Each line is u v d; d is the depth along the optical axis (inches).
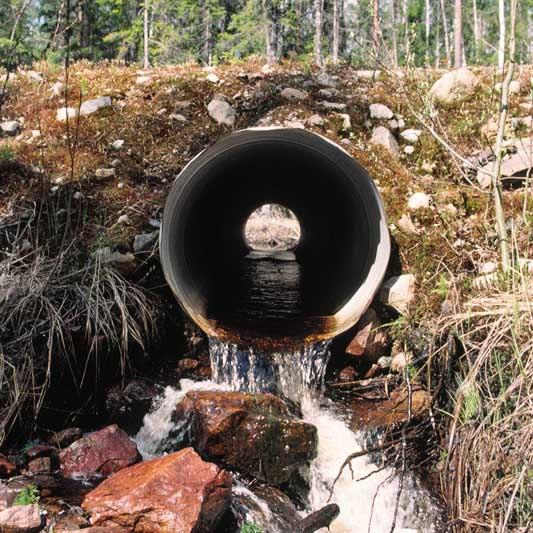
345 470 115.1
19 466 107.5
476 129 175.9
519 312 102.9
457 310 118.5
